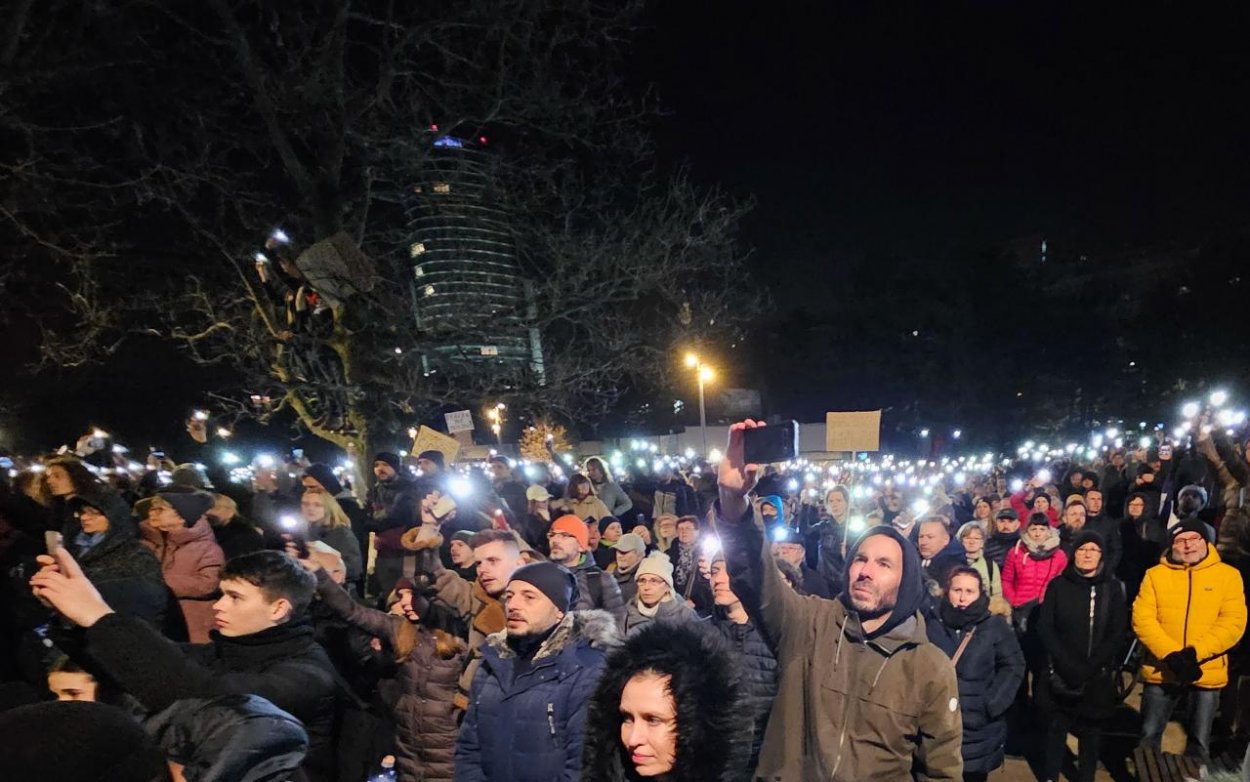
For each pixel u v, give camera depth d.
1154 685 4.98
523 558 4.66
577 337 12.06
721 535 2.73
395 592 4.03
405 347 10.91
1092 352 26.64
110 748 1.32
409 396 10.88
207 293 10.92
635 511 11.73
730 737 1.98
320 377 11.40
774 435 2.53
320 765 2.88
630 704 2.01
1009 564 6.39
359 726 3.85
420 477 7.11
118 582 3.73
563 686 2.95
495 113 10.81
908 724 2.54
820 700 2.66
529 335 11.97
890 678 2.58
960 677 4.29
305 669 2.86
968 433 26.89
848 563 2.71
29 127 8.46
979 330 27.45
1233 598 4.77
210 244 10.92
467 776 3.06
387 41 10.59
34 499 4.79
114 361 15.38
